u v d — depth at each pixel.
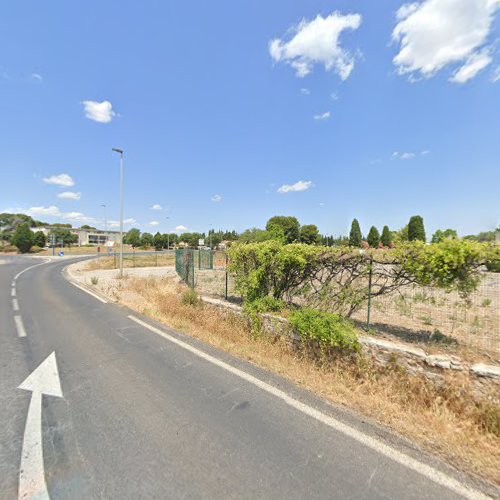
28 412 2.80
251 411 2.81
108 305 8.12
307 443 2.34
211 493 1.84
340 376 3.61
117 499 1.79
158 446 2.30
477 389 2.90
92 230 98.00
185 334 5.38
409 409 2.93
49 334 5.38
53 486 1.90
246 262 6.14
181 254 13.54
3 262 28.88
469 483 1.94
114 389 3.26
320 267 5.07
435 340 3.90
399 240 4.51
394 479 1.96
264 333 5.01
